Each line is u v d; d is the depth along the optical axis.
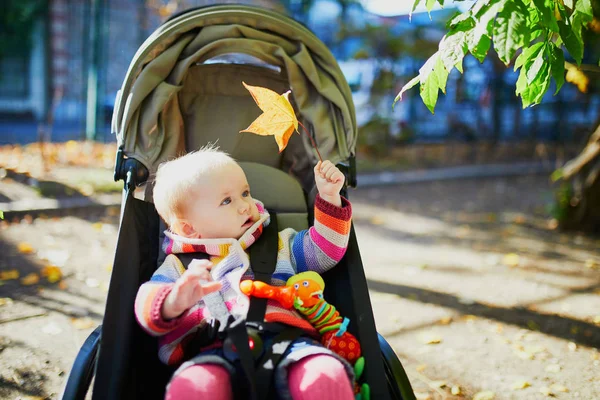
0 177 6.69
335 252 2.04
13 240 4.96
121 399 1.77
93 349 2.00
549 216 7.01
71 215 5.82
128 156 2.28
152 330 1.73
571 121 12.70
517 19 1.72
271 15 2.51
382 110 11.02
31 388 2.72
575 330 3.62
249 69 2.62
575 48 1.98
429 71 2.02
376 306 3.98
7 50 14.63
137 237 2.10
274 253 2.05
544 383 2.95
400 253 5.32
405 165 10.14
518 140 12.79
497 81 12.23
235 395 1.69
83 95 11.30
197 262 1.77
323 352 1.69
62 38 14.61
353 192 8.05
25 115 14.62
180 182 1.97
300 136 2.62
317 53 2.55
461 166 10.48
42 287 4.00
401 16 11.06
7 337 3.24
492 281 4.57
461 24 1.98
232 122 2.55
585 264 5.09
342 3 11.41
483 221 6.69
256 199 2.39
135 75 2.34
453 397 2.79
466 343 3.41
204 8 2.50
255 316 1.81
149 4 10.79
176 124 2.45
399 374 2.05
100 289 4.03
